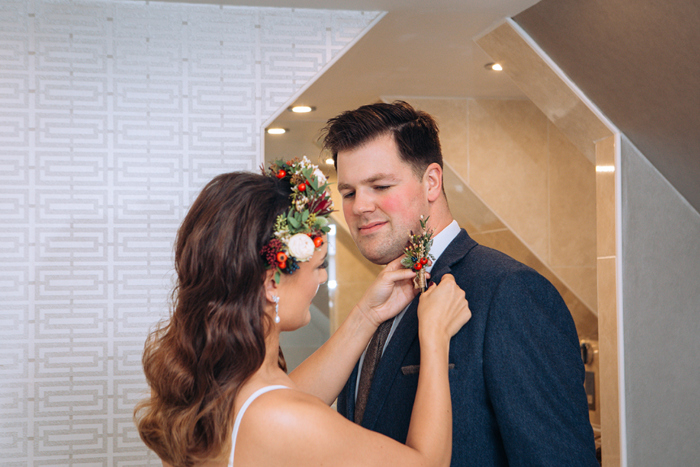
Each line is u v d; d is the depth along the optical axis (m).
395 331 1.29
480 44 2.31
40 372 1.93
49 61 1.95
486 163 3.19
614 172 2.20
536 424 1.08
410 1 1.96
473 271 1.25
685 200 2.28
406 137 1.26
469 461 1.14
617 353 2.20
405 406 1.20
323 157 3.55
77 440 1.94
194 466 0.99
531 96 2.43
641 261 2.22
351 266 3.89
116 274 1.97
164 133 2.01
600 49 1.93
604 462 2.29
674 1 1.56
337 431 0.92
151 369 1.05
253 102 2.07
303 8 2.08
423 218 1.29
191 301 1.00
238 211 1.00
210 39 2.04
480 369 1.15
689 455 2.27
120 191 1.98
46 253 1.94
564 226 3.25
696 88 1.76
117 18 1.98
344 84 2.85
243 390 0.96
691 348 2.29
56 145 1.95
